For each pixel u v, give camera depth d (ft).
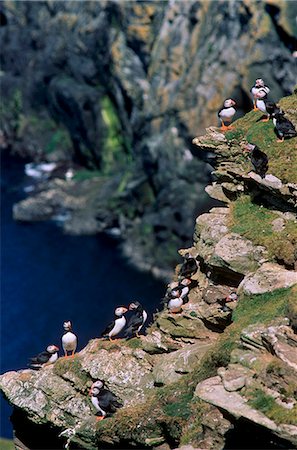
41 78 458.09
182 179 340.39
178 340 124.98
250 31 330.34
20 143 456.45
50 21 464.24
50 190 392.47
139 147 375.66
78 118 424.87
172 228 338.54
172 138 348.18
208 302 124.47
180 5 362.33
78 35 433.89
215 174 132.57
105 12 406.41
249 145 123.13
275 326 101.45
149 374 122.62
